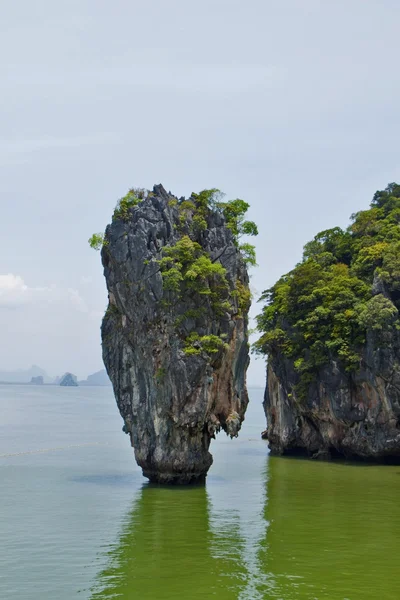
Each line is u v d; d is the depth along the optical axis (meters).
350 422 85.00
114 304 64.69
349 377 85.31
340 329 85.56
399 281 85.56
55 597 30.92
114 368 64.19
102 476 66.75
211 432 61.78
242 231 68.94
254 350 97.25
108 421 146.88
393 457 82.50
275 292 104.06
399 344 80.56
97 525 44.56
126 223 62.19
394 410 80.31
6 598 30.77
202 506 51.25
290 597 31.02
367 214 105.50
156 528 43.81
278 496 56.44
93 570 34.84
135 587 32.31
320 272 94.25
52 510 49.22
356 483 64.75
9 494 55.72
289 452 94.44
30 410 180.62
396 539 41.81
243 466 78.69
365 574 34.59
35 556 37.28
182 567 35.41
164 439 60.34
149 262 60.06
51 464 76.06
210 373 59.56
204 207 66.25
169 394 58.91
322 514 49.03
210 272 60.34
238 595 31.30
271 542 40.59
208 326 61.38
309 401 89.06
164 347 59.88
